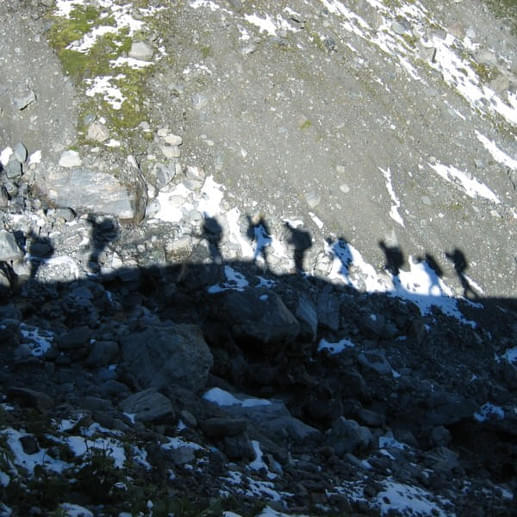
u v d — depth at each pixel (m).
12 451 5.73
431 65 15.63
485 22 17.73
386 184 12.41
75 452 6.00
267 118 12.34
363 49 14.80
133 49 12.43
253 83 12.77
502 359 11.00
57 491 5.32
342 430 8.45
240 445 7.29
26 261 9.61
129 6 13.36
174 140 11.38
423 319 10.95
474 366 10.63
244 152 11.76
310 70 13.53
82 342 8.55
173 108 11.88
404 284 11.39
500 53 17.23
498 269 12.34
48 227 10.20
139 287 10.00
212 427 7.31
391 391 9.72
